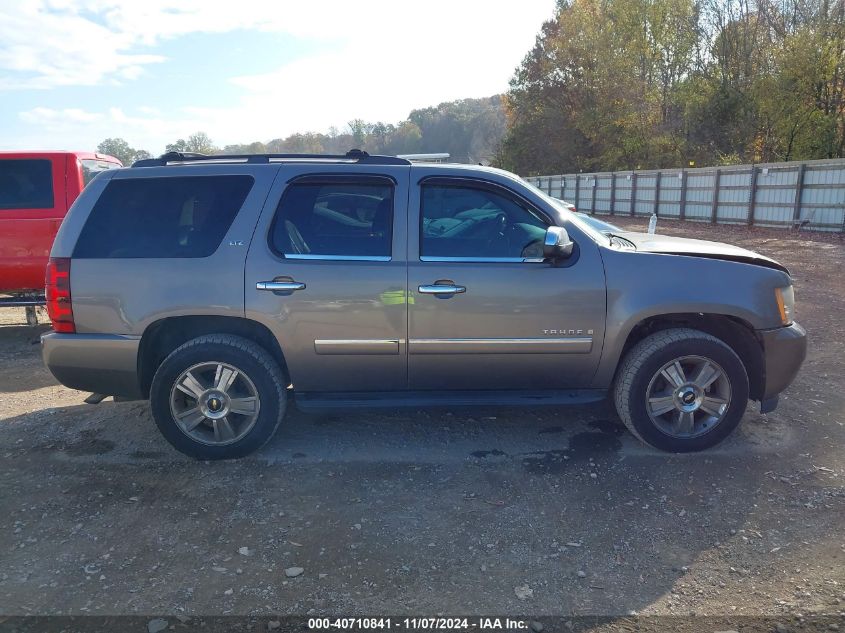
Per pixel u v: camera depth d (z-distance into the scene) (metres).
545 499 3.72
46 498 3.81
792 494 3.72
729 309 4.12
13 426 4.95
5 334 8.41
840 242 15.51
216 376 4.16
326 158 4.34
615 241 4.52
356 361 4.16
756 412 4.94
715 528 3.40
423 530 3.43
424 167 4.25
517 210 4.23
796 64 25.53
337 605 2.84
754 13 31.92
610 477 3.97
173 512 3.64
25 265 7.39
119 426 4.90
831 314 8.15
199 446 4.22
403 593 2.92
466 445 4.47
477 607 2.83
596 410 5.06
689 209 23.62
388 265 4.08
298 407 4.24
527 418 4.93
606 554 3.20
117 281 4.09
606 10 42.12
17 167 7.40
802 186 18.03
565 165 48.66
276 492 3.85
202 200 4.21
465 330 4.11
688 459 4.19
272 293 4.06
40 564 3.17
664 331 4.25
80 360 4.16
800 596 2.87
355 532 3.42
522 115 53.41
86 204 4.22
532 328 4.12
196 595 2.92
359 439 4.59
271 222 4.14
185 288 4.07
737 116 31.69
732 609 2.80
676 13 36.81
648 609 2.81
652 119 39.12
